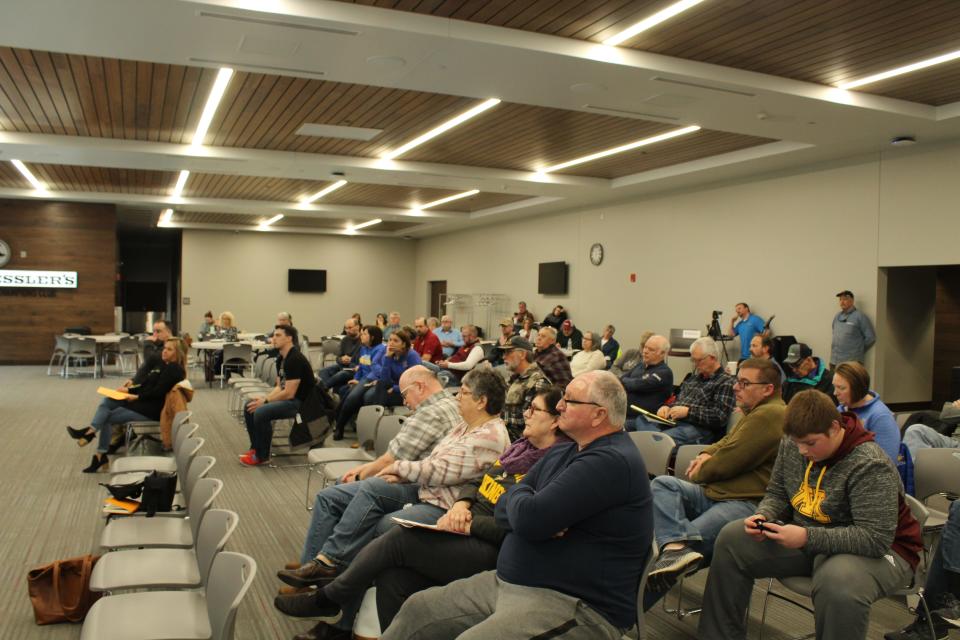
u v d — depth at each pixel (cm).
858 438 278
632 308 1283
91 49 543
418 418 378
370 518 338
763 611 329
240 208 1541
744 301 1052
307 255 2094
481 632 218
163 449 701
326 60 566
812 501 287
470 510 302
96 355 1376
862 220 889
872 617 357
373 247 2161
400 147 973
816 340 947
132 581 274
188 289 1994
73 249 1562
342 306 2131
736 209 1067
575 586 232
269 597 373
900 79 645
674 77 603
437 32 518
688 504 335
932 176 813
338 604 296
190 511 334
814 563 278
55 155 980
